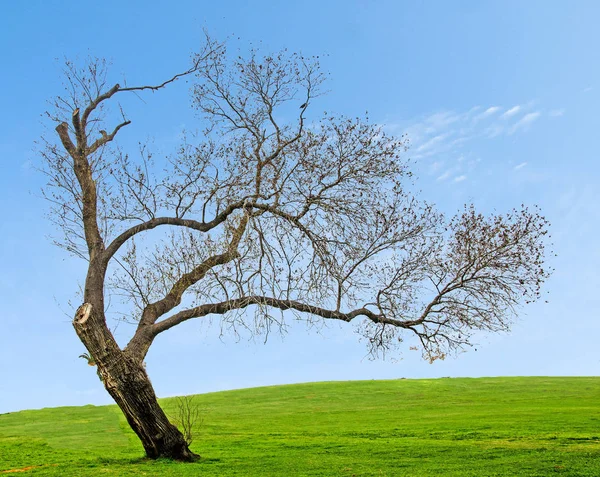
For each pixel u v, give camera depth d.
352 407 46.94
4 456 24.86
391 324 21.00
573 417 32.72
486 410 40.06
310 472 18.12
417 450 22.88
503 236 19.98
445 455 21.34
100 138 21.22
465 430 29.45
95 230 20.31
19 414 45.62
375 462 20.12
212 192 20.47
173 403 52.94
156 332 19.73
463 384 58.16
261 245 19.22
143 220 21.05
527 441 24.72
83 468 19.67
